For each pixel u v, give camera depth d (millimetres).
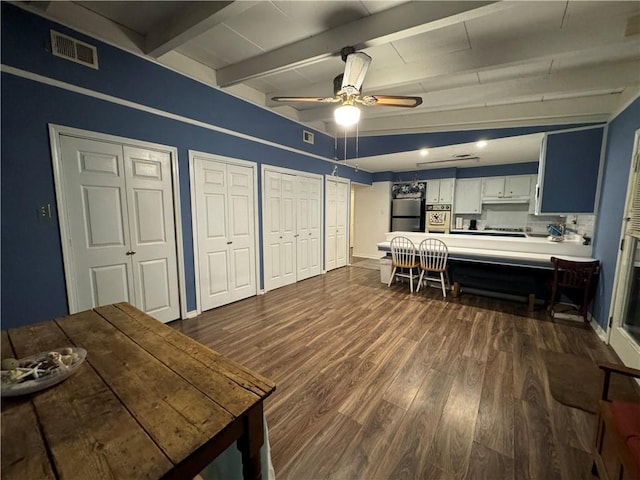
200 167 3342
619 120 2959
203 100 3303
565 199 3543
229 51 2904
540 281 3609
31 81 2143
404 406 1877
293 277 4922
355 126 4996
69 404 911
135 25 2545
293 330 3010
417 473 1421
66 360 1085
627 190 2604
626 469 1065
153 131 2885
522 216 6430
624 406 1276
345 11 2230
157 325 1484
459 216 6988
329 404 1896
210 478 1233
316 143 5227
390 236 5164
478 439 1619
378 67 3045
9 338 1340
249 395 961
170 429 819
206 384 1015
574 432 1663
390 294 4281
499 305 3773
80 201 2447
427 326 3115
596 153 3363
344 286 4742
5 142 2062
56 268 2338
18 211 2137
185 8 2283
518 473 1418
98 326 1472
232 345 2686
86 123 2434
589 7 2074
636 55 2645
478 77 3213
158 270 3031
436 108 4125
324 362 2398
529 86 3256
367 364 2369
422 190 6945
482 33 2428
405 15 2119
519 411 1830
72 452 746
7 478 677
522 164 6020
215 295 3633
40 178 2221
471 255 3965
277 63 2865
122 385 1005
